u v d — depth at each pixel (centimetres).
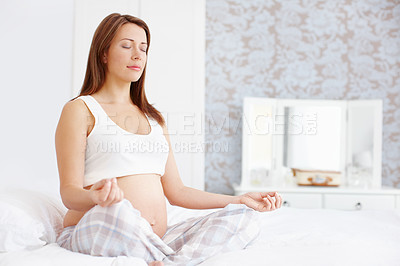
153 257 120
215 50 352
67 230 131
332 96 358
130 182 133
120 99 148
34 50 233
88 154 134
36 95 232
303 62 357
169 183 158
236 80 353
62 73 255
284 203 313
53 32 249
